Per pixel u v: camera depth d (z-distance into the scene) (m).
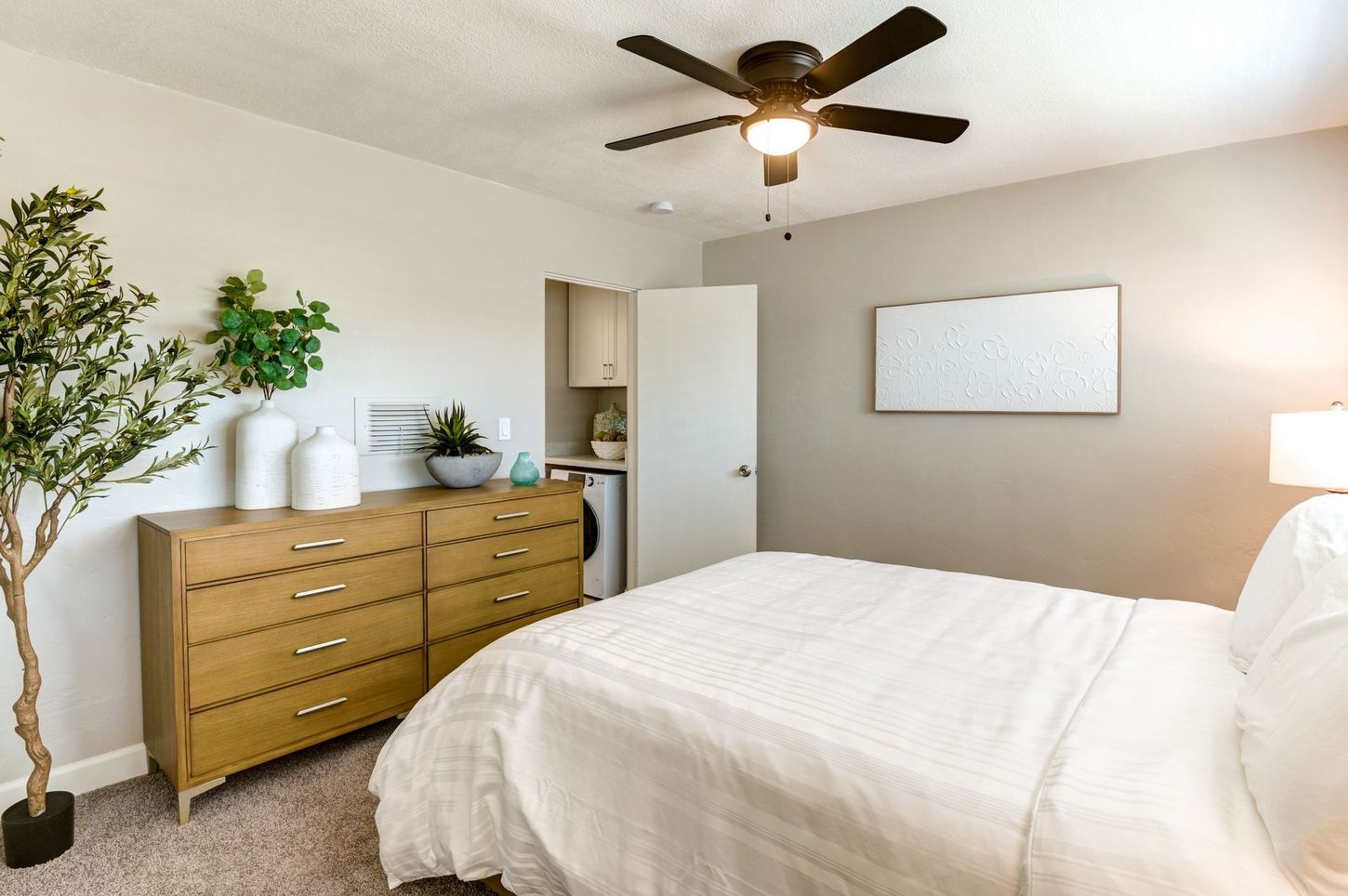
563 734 1.51
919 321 3.59
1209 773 1.06
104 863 1.84
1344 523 1.45
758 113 2.03
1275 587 1.48
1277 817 0.88
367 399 2.90
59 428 1.81
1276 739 0.96
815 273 4.00
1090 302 3.10
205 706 2.05
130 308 1.96
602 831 1.40
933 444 3.59
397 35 2.01
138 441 1.93
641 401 4.18
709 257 4.51
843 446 3.91
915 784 1.10
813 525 4.05
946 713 1.30
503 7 1.86
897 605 2.00
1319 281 2.63
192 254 2.39
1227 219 2.80
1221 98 2.37
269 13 1.89
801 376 4.07
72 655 2.19
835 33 1.97
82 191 1.81
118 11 1.87
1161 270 2.95
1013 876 0.96
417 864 1.66
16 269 1.69
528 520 2.97
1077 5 1.82
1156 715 1.26
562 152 2.94
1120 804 0.99
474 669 1.74
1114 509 3.10
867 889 1.08
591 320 4.98
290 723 2.23
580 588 3.21
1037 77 2.22
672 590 2.14
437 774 1.66
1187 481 2.92
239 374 2.50
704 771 1.29
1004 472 3.38
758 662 1.55
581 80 2.28
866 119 2.02
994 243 3.37
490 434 3.36
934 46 2.03
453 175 3.16
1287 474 2.30
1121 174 3.02
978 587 2.20
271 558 2.18
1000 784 1.07
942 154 2.92
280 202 2.61
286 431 2.47
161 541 2.06
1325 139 2.61
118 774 2.28
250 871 1.82
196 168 2.40
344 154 2.79
